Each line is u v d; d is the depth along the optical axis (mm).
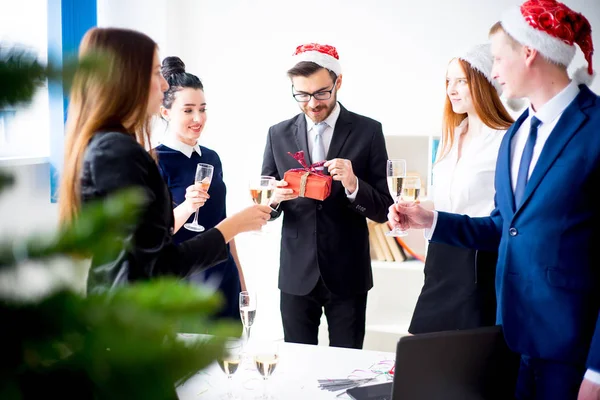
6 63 262
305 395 1565
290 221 2816
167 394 275
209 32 4031
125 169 1273
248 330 1783
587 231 1591
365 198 2637
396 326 3574
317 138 2820
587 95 1662
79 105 1338
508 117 2383
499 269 1757
